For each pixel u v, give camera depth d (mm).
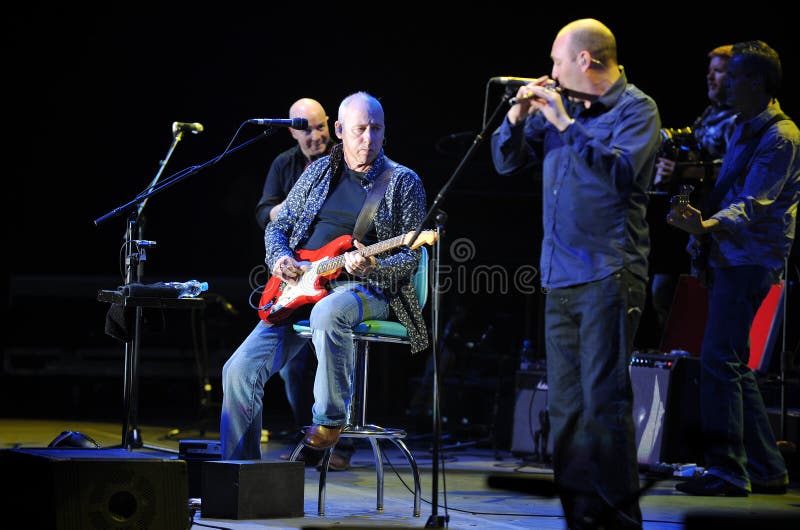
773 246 12227
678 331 15664
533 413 15930
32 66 27125
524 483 13047
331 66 26953
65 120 27562
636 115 8281
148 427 21094
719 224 11656
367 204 10898
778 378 14695
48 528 7832
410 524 9539
